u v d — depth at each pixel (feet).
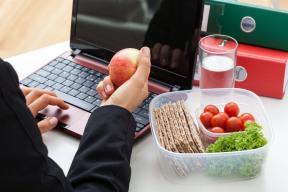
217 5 3.43
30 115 1.97
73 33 3.80
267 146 2.67
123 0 3.46
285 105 3.34
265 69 3.30
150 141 3.03
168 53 3.28
